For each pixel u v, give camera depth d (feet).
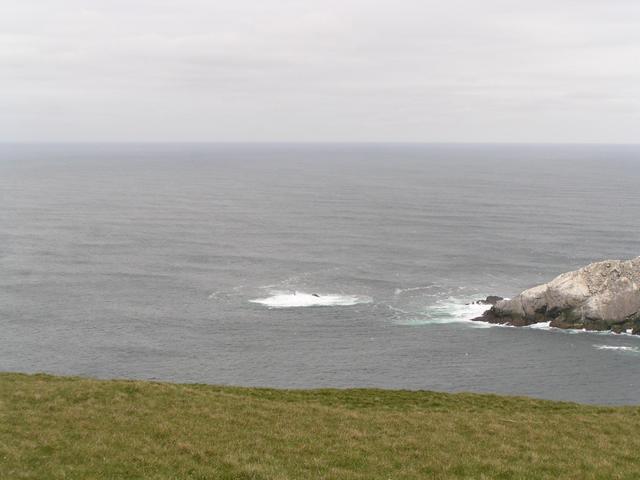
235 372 288.51
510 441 103.19
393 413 119.03
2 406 106.01
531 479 86.79
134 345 322.55
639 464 94.73
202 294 417.08
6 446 87.66
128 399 114.83
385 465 89.61
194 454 90.02
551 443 102.58
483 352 314.35
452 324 357.61
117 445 91.86
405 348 319.68
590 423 115.65
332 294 417.90
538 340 330.75
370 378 282.56
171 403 114.52
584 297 351.05
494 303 393.09
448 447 98.89
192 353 312.29
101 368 292.20
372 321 362.33
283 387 271.49
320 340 331.77
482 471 89.20
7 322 354.74
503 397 143.64
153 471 83.51
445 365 297.94
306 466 87.71
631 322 345.92
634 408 132.36
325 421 110.42
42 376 133.18
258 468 84.99
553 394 265.75
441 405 133.08
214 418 107.24
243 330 346.74
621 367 294.66
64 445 90.22
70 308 382.83
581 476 88.28
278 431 102.68
